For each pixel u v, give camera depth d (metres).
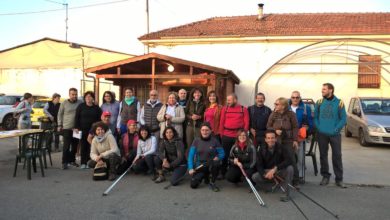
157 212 5.12
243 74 16.20
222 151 6.63
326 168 6.89
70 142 8.17
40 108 15.57
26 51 24.02
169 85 13.42
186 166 6.83
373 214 5.17
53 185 6.57
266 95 16.19
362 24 16.19
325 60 15.95
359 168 8.42
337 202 5.75
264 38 15.77
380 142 11.29
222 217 4.95
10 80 22.53
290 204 5.59
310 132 7.09
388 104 12.80
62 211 5.10
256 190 6.31
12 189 6.25
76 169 8.02
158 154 7.01
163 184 6.74
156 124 7.75
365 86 15.79
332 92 6.75
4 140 12.84
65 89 21.83
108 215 4.96
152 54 11.45
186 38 16.53
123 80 13.69
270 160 6.10
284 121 6.57
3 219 4.74
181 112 7.53
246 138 6.39
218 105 7.49
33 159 7.61
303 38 15.39
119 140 7.95
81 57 22.89
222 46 16.41
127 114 8.09
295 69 16.00
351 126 13.39
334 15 18.55
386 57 15.02
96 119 8.12
